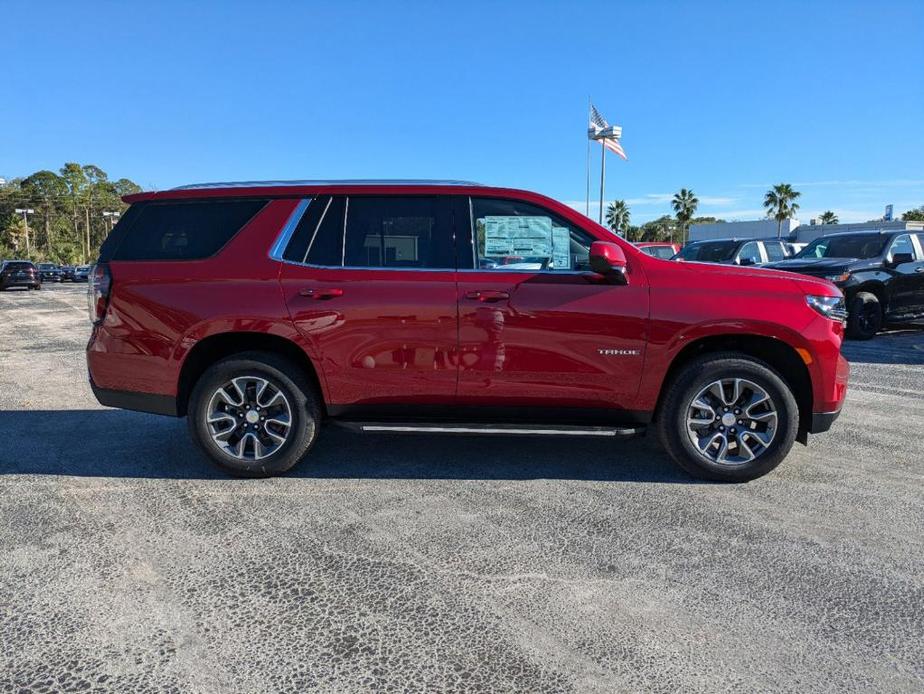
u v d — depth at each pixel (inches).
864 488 159.9
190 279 161.3
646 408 160.4
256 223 163.8
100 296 165.0
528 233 162.2
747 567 120.0
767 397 157.9
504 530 135.4
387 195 164.4
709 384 158.4
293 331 158.6
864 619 103.2
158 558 122.8
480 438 202.1
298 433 163.3
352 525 137.8
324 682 88.4
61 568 118.7
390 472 170.9
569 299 156.3
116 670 90.4
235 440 166.1
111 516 142.2
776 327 154.7
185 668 91.0
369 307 157.9
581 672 90.2
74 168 4475.9
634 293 156.5
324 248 162.2
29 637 97.9
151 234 166.6
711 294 156.3
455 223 162.6
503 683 88.0
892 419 226.7
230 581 114.6
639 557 123.6
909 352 387.9
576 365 157.4
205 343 163.6
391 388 160.7
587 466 175.9
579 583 114.1
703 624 101.7
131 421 222.8
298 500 151.6
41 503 149.4
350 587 112.7
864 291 438.9
